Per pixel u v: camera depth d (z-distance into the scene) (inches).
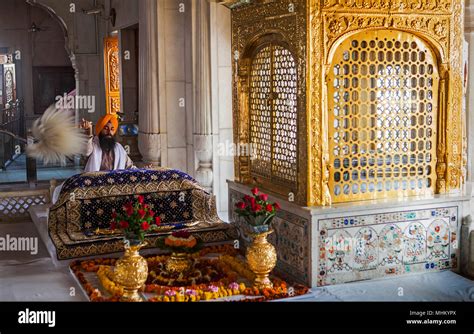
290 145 240.1
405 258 234.2
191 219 283.1
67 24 554.9
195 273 232.1
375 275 230.4
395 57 235.8
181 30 362.3
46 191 340.5
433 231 237.3
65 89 676.7
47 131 258.7
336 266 224.5
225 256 250.5
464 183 260.5
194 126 345.4
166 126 363.6
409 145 239.5
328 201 226.2
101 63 562.3
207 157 342.3
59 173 487.8
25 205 337.7
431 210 236.1
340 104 227.3
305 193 225.0
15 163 556.7
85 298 215.0
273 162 253.6
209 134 340.5
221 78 340.5
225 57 340.8
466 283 226.1
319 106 223.0
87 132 365.1
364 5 224.5
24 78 662.5
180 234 232.4
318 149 223.9
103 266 239.9
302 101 223.8
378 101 233.6
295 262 230.4
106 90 541.0
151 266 245.3
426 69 239.3
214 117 340.2
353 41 228.5
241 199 271.6
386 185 237.8
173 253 232.2
